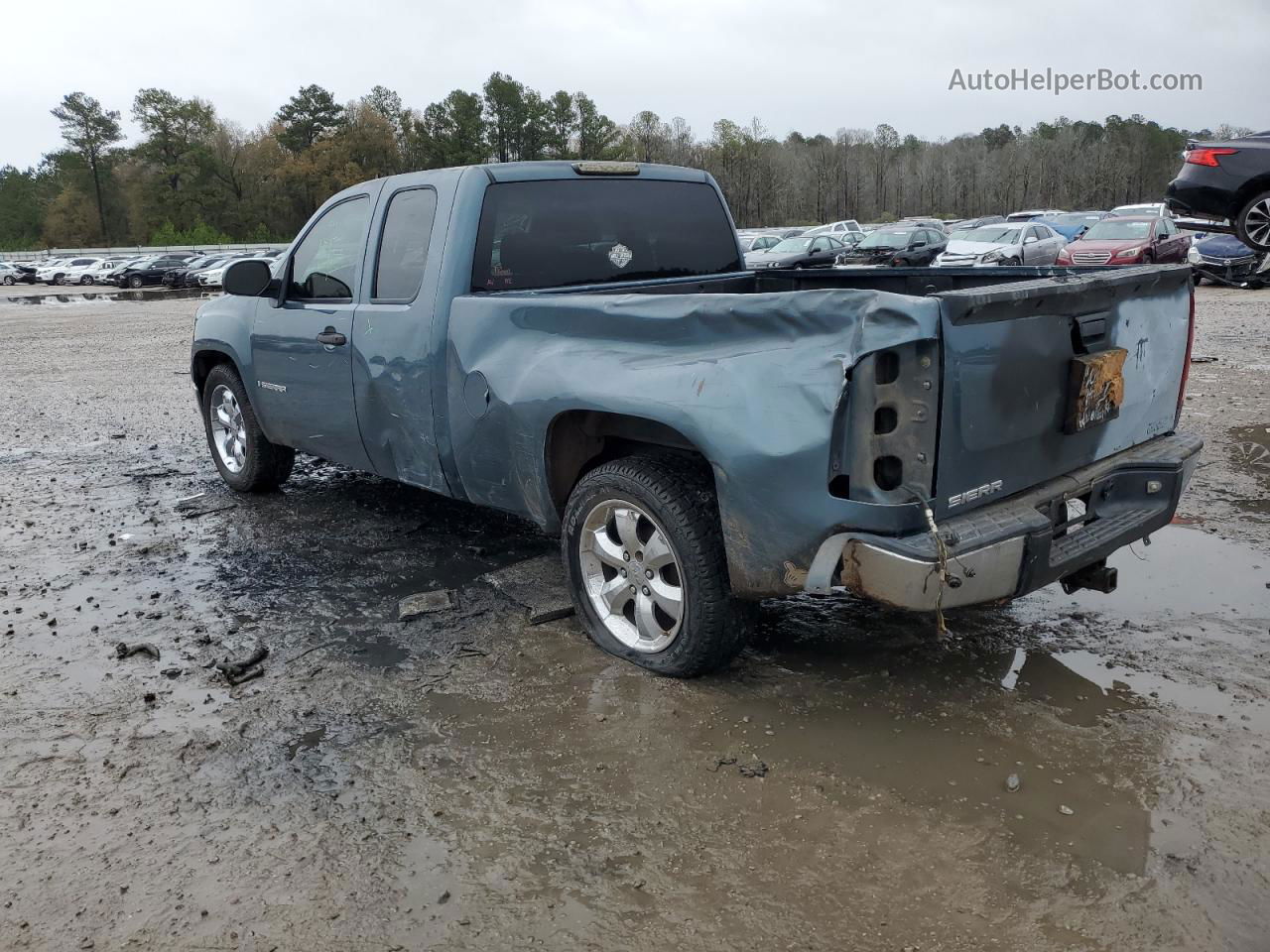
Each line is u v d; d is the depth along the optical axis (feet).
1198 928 7.33
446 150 369.50
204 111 382.42
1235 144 38.09
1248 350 36.35
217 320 19.39
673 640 11.30
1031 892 7.79
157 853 8.72
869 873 8.10
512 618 13.61
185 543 17.58
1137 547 15.55
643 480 10.96
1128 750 9.77
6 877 8.46
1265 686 10.94
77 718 11.23
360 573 15.75
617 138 393.91
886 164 426.10
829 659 12.03
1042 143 444.14
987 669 11.62
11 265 174.09
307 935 7.64
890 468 9.16
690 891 7.97
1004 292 9.20
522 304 12.37
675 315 10.53
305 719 11.03
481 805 9.25
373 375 14.90
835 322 9.14
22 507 20.51
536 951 7.38
